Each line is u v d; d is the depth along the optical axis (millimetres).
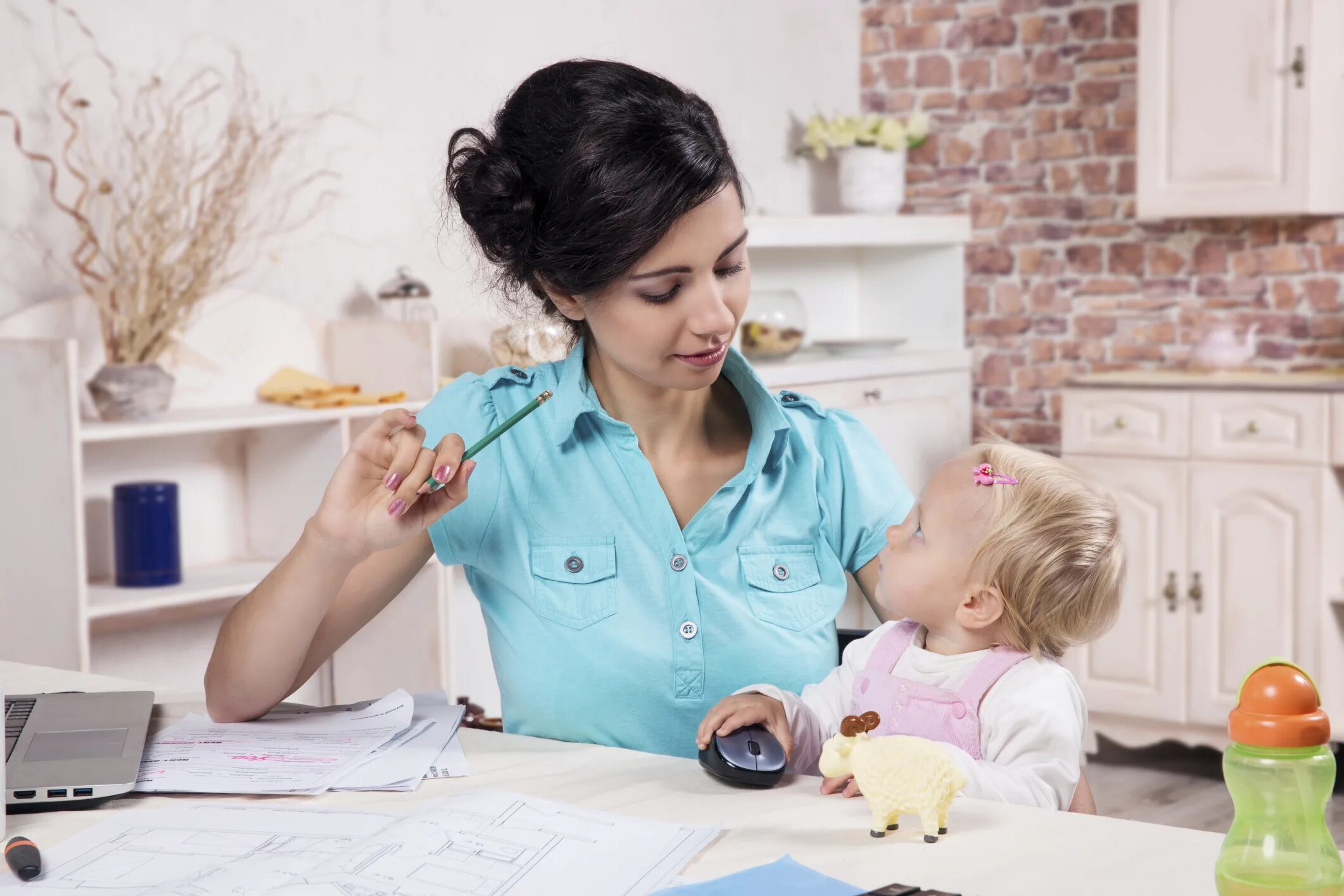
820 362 4129
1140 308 4500
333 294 3365
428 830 1018
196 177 3086
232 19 3143
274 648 1324
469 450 1276
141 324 2811
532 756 1283
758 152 4629
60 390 2564
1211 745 3883
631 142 1213
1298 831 816
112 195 2947
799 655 1444
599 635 1405
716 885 915
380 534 1268
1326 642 3682
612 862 971
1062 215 4633
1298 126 3844
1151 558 3936
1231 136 3955
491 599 1478
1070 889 913
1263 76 3887
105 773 1166
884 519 1533
